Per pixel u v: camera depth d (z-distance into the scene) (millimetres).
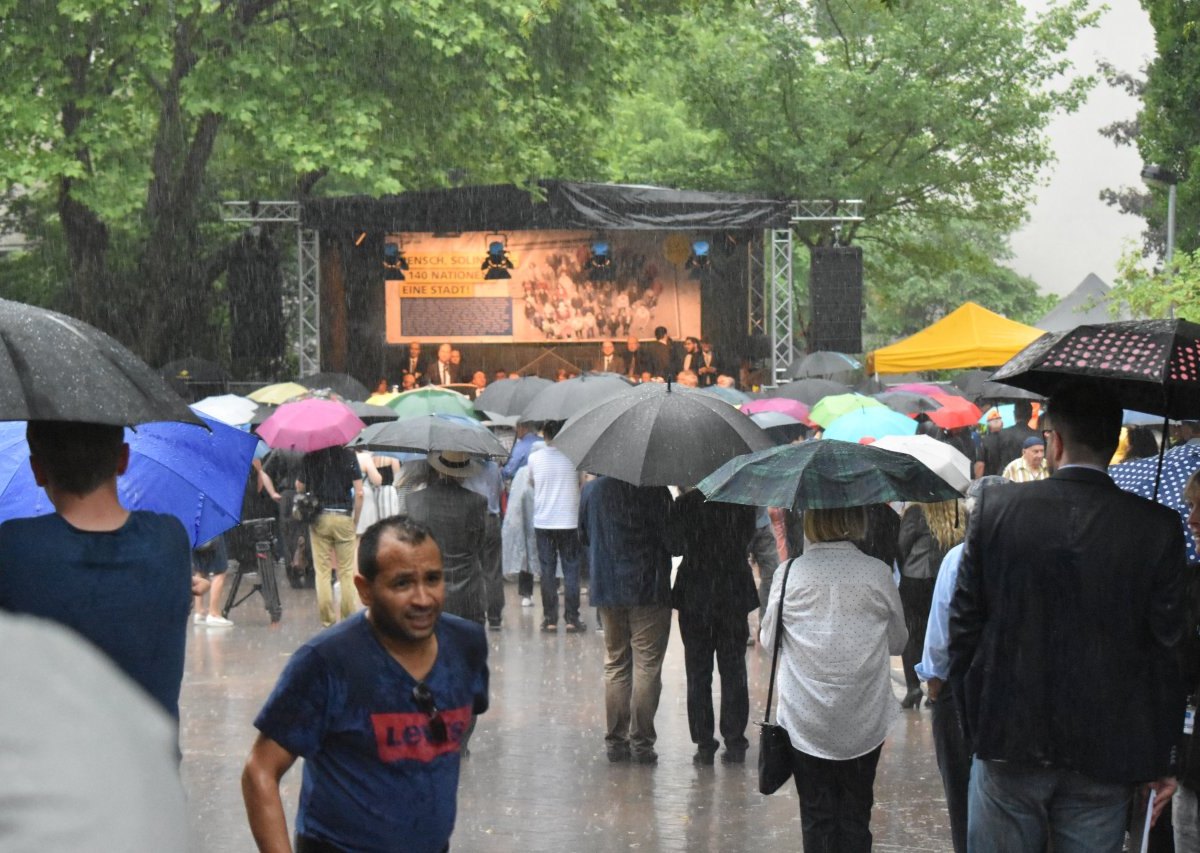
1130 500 4742
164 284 32219
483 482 16016
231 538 17031
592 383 16250
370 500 17359
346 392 28344
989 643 4777
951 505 10453
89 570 3631
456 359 36219
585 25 31484
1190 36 31219
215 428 5016
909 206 44094
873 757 6801
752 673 13500
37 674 797
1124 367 4898
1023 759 4711
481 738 10672
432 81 29453
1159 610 4664
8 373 3627
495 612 16234
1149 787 5109
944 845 7906
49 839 755
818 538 6832
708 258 36844
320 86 28703
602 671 13523
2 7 26328
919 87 39500
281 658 14211
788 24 41781
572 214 33844
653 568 9547
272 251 34500
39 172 27094
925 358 27422
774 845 7855
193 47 29156
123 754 789
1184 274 20438
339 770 3857
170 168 31266
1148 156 32000
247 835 8016
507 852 7727
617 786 9219
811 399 24375
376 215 33906
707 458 9352
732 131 40219
